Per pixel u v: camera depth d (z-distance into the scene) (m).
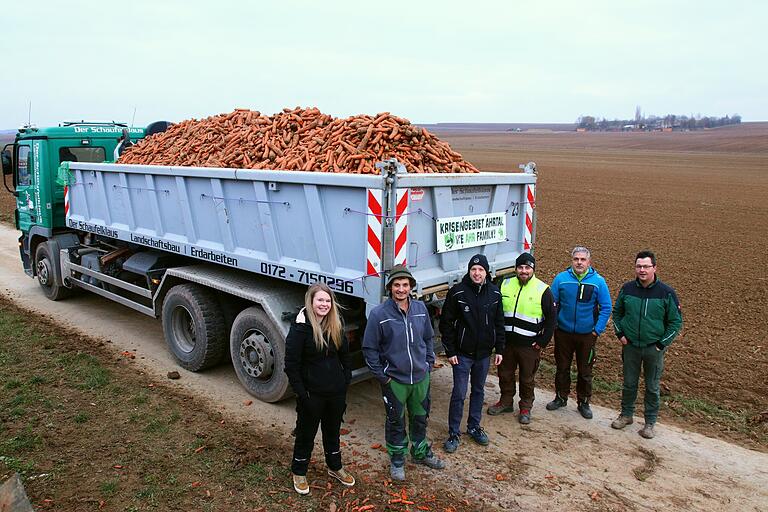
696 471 5.18
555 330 6.21
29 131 10.02
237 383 6.88
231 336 6.55
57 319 9.04
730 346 8.45
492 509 4.58
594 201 28.45
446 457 5.36
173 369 7.24
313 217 5.52
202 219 6.82
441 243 5.60
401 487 4.85
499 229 6.43
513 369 6.16
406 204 5.14
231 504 4.50
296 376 4.52
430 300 5.66
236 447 5.32
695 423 6.12
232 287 6.34
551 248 16.23
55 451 5.14
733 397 6.73
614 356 7.96
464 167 6.82
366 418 6.13
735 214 24.19
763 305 10.74
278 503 4.55
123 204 8.05
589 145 127.81
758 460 5.38
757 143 116.81
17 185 10.62
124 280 8.85
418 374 4.89
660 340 5.61
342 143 6.19
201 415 5.96
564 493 4.81
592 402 6.62
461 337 5.42
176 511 4.39
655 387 5.72
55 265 9.80
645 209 25.59
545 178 42.31
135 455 5.13
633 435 5.84
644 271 5.59
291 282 6.48
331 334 4.61
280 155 6.64
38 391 6.32
